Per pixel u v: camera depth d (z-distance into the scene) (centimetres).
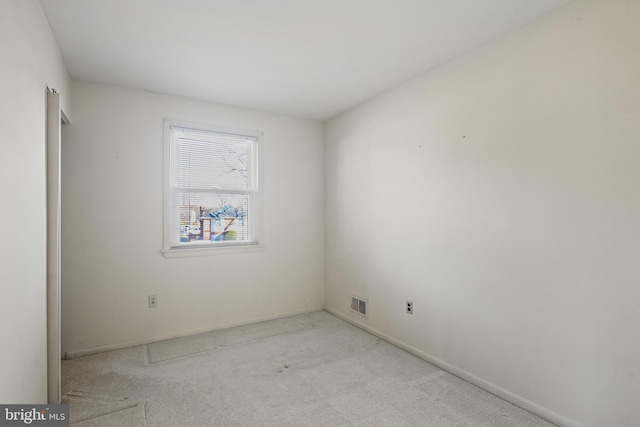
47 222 202
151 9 189
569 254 185
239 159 365
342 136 382
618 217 167
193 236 338
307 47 235
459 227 247
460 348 246
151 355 282
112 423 190
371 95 328
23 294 151
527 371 204
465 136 242
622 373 166
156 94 315
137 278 305
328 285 410
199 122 336
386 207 318
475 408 206
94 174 288
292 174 394
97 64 256
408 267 293
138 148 306
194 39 223
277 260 384
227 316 352
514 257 212
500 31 214
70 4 183
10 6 133
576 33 181
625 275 164
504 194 217
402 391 226
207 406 208
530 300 203
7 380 130
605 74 170
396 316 306
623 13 164
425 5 187
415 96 285
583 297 180
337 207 392
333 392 225
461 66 245
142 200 308
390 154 312
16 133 141
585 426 178
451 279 253
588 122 177
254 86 303
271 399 216
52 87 210
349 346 304
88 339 285
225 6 187
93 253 288
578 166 181
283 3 185
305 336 328
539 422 192
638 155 160
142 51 238
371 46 233
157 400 214
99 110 290
